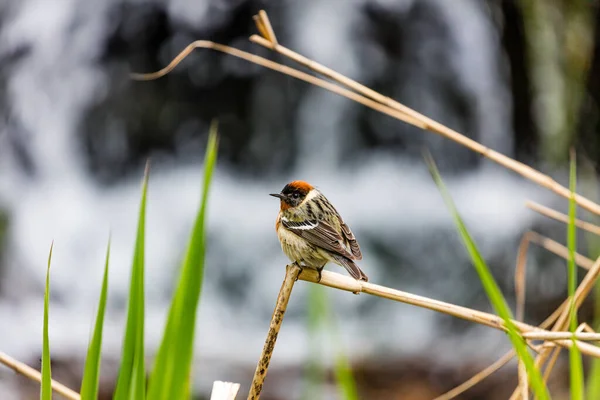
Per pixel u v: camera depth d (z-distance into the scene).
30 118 17.98
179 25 18.53
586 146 19.50
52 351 13.88
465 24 18.66
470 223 16.22
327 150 18.25
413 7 18.31
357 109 18.27
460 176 18.56
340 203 16.95
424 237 15.95
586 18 19.02
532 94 19.55
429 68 18.56
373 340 14.02
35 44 18.09
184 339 3.30
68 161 17.92
